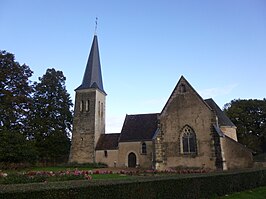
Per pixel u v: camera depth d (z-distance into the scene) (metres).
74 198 8.09
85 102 45.06
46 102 49.38
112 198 9.20
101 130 45.50
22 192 7.09
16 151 33.50
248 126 55.03
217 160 27.81
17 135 35.34
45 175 16.86
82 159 42.09
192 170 27.53
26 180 14.18
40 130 46.81
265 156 33.44
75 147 43.16
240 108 55.34
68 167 38.78
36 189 7.51
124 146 39.94
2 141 33.72
